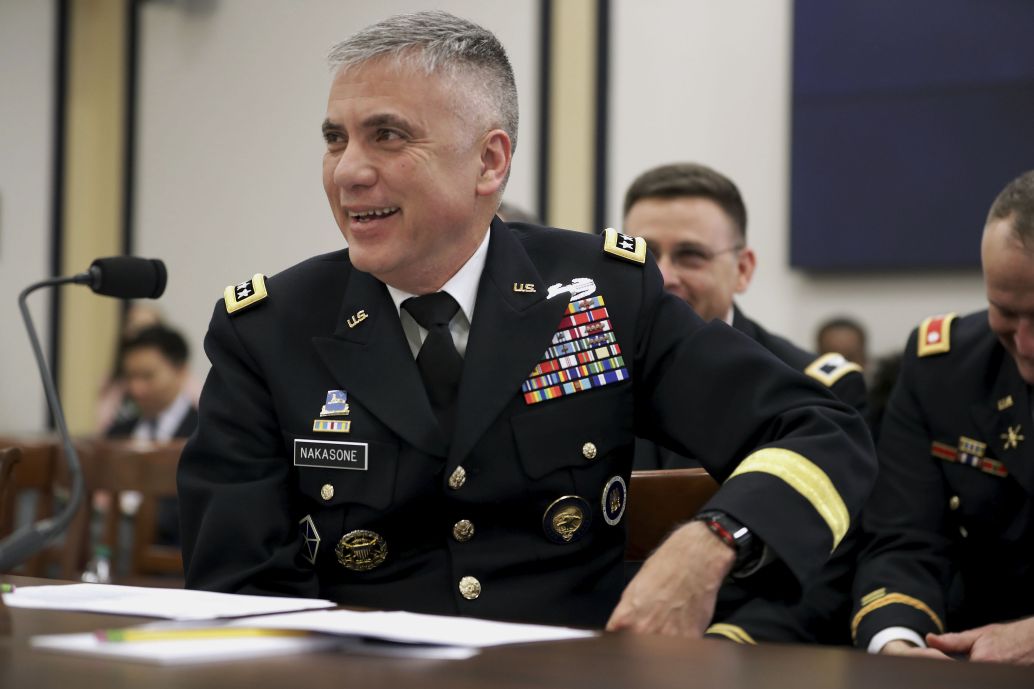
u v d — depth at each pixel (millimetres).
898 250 4605
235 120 6195
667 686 781
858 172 4664
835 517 1276
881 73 4633
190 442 1478
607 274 1526
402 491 1392
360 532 1404
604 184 5168
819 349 4477
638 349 1498
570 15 5254
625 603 1167
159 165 6406
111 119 6539
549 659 872
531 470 1406
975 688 792
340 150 1429
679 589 1179
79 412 6609
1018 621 1671
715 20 5000
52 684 762
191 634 929
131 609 1073
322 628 935
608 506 1452
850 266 4672
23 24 6777
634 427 1529
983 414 1935
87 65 6613
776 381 1429
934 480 1987
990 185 4484
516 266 1502
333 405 1434
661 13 5098
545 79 5285
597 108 5191
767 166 4891
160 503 3496
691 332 1491
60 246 6660
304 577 1406
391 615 1078
